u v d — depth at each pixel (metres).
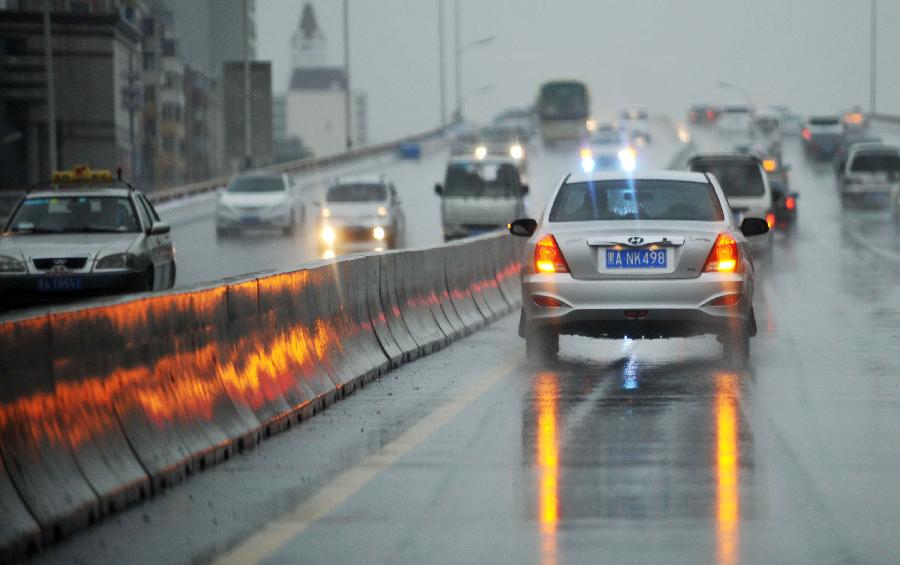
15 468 19.53
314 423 30.09
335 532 20.11
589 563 18.19
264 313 29.89
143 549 19.33
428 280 46.53
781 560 18.27
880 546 19.02
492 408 31.70
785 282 73.25
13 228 58.34
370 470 24.67
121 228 58.44
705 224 38.22
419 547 19.14
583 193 39.31
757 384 35.41
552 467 24.67
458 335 48.03
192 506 22.05
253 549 19.19
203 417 25.70
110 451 22.12
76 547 19.53
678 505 21.56
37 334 20.55
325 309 34.53
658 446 26.61
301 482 23.77
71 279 55.34
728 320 37.75
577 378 36.88
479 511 21.30
